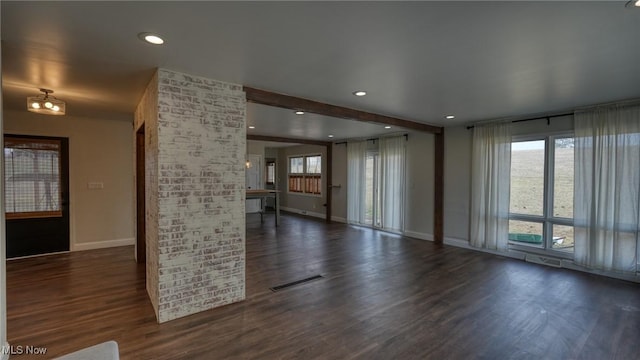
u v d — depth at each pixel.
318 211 9.63
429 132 5.88
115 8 1.75
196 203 2.97
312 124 5.98
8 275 4.02
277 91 3.50
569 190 4.55
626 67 2.70
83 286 3.65
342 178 8.67
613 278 4.05
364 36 2.14
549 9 1.77
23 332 2.62
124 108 4.44
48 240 5.03
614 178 3.99
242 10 1.79
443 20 1.91
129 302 3.21
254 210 10.66
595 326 2.79
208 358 2.28
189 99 2.92
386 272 4.27
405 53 2.43
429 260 4.86
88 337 2.55
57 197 5.08
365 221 7.92
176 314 2.87
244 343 2.48
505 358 2.30
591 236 4.16
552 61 2.58
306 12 1.81
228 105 3.17
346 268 4.44
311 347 2.44
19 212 4.80
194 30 2.04
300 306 3.17
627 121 3.86
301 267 4.47
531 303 3.27
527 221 4.97
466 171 5.71
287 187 11.09
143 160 4.56
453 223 5.91
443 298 3.39
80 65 2.67
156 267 2.86
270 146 10.86
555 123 4.59
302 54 2.46
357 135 7.59
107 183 5.50
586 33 2.07
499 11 1.80
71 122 5.17
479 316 2.97
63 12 1.79
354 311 3.07
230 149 3.18
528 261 4.81
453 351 2.39
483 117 5.05
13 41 2.18
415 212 6.61
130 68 2.75
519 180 5.07
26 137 4.82
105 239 5.49
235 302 3.24
